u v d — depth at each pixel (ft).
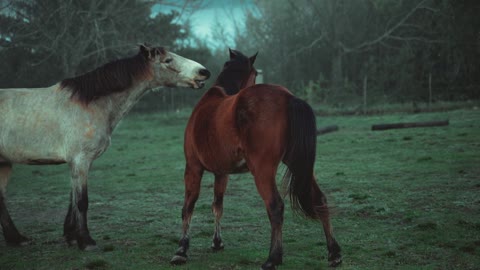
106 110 16.44
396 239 15.19
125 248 15.55
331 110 72.23
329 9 101.14
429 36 84.64
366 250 14.25
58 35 67.31
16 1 66.80
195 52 95.30
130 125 72.84
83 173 15.88
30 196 25.90
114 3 70.59
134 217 20.10
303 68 108.78
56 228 18.88
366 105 73.72
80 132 15.84
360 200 20.93
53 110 15.99
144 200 23.63
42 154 16.05
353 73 101.65
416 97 75.00
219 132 13.12
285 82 95.81
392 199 20.56
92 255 14.85
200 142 13.85
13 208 22.90
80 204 15.65
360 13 101.60
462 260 12.98
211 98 14.57
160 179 29.58
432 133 41.39
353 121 59.47
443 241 14.57
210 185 27.20
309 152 12.01
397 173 26.22
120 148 46.78
